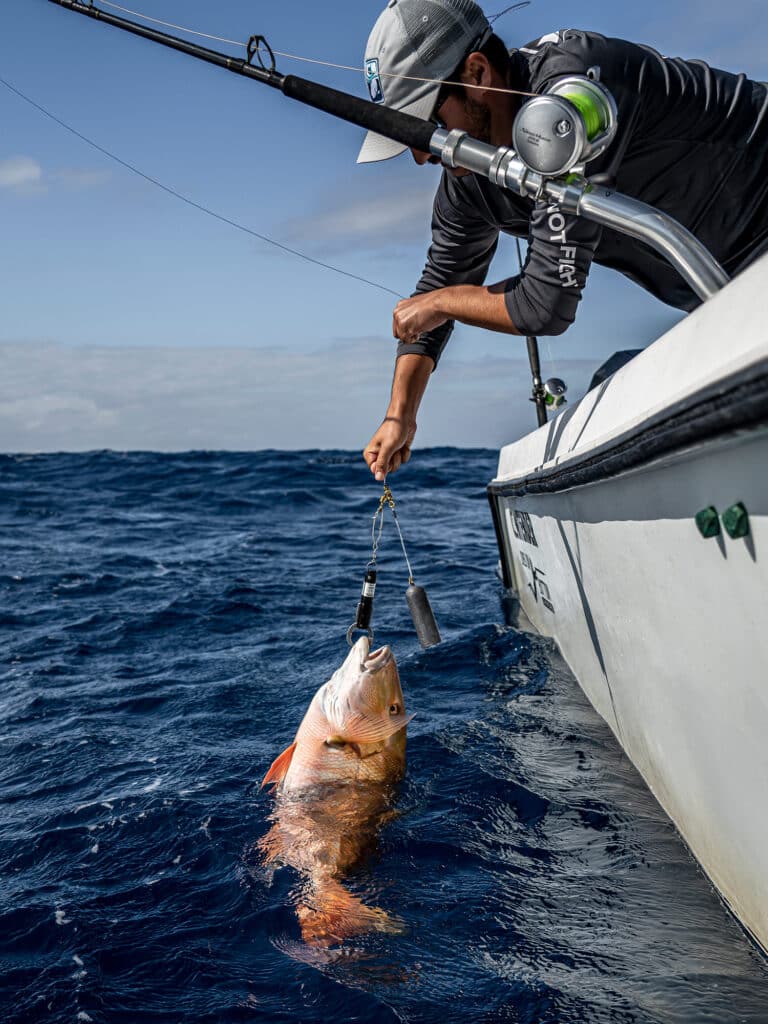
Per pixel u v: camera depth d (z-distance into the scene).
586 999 1.87
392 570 7.64
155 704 4.17
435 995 1.92
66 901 2.39
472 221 3.27
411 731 3.61
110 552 8.93
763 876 1.84
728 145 2.50
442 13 2.42
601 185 2.21
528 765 3.17
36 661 5.04
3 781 3.32
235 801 2.98
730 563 1.71
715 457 1.68
